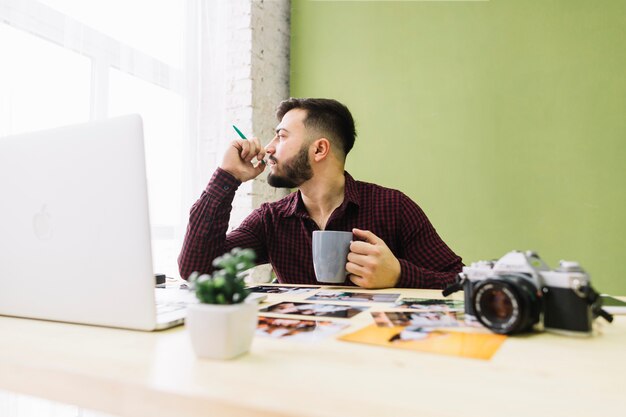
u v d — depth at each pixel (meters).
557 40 2.03
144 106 2.14
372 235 1.03
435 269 1.37
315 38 2.58
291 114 1.42
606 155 1.92
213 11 2.47
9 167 0.64
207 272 1.27
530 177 2.04
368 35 2.43
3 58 1.55
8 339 0.52
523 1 2.10
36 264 0.62
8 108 1.56
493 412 0.30
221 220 1.29
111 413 0.37
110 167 0.55
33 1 1.66
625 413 0.30
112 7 2.00
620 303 0.77
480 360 0.43
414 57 2.31
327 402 0.32
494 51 2.14
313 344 0.49
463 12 2.22
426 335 0.53
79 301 0.59
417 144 2.27
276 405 0.31
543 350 0.47
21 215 0.63
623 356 0.44
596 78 1.95
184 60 2.35
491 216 2.10
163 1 2.27
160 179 2.23
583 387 0.35
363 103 2.41
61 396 0.40
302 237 1.46
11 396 1.48
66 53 1.78
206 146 2.43
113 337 0.53
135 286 0.55
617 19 1.93
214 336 0.43
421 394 0.34
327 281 1.01
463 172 2.16
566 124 1.99
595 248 1.91
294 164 1.38
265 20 2.47
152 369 0.40
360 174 2.37
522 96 2.07
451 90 2.21
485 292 0.53
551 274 0.54
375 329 0.56
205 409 0.33
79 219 0.58
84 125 0.57
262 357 0.44
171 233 2.26
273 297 0.86
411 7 2.33
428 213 2.22
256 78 2.39
